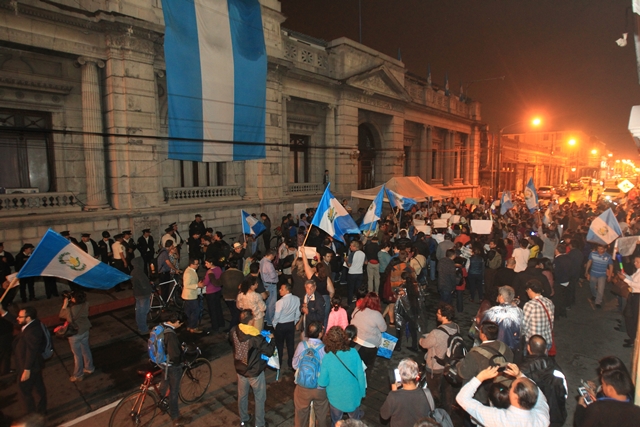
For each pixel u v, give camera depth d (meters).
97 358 7.85
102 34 12.56
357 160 23.38
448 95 33.22
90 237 12.16
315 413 4.90
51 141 12.44
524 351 5.69
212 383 6.86
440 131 33.56
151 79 13.39
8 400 6.30
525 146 52.22
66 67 12.41
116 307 10.74
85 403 6.28
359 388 4.71
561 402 4.23
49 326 9.55
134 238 13.21
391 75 24.20
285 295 7.09
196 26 12.81
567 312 10.31
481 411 3.48
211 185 16.88
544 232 13.80
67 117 12.62
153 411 5.86
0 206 11.35
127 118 12.86
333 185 22.44
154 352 5.57
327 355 4.66
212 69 13.32
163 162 15.05
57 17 11.47
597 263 10.62
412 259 10.06
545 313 5.80
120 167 13.01
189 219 15.10
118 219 13.02
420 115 29.34
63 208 12.38
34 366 5.40
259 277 9.14
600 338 8.66
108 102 12.86
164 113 14.83
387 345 6.66
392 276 8.75
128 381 6.98
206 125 13.34
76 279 6.16
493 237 13.84
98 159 12.81
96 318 10.04
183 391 6.20
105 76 12.84
